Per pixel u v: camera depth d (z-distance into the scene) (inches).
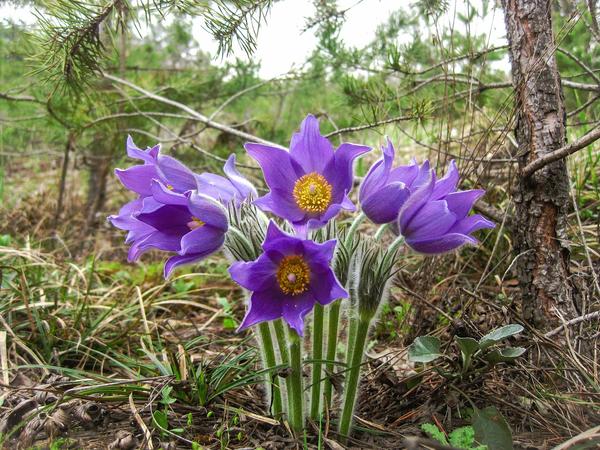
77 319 16.7
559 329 12.3
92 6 12.7
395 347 16.3
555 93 13.0
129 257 11.0
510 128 15.3
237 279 9.5
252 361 13.9
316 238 10.6
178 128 38.7
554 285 12.9
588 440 9.8
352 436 11.5
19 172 45.8
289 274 9.5
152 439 11.1
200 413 12.2
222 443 10.9
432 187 10.1
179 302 19.5
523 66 13.2
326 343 12.5
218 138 31.4
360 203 10.6
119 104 29.6
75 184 40.0
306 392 12.2
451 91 20.5
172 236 10.8
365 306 10.6
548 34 13.0
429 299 16.9
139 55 34.7
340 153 10.0
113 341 16.4
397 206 10.1
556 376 12.4
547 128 12.9
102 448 11.0
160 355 16.3
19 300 17.5
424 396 12.6
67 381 13.0
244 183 11.3
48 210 31.7
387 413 12.5
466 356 11.8
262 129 31.7
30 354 15.5
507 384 12.7
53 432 11.5
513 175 17.2
